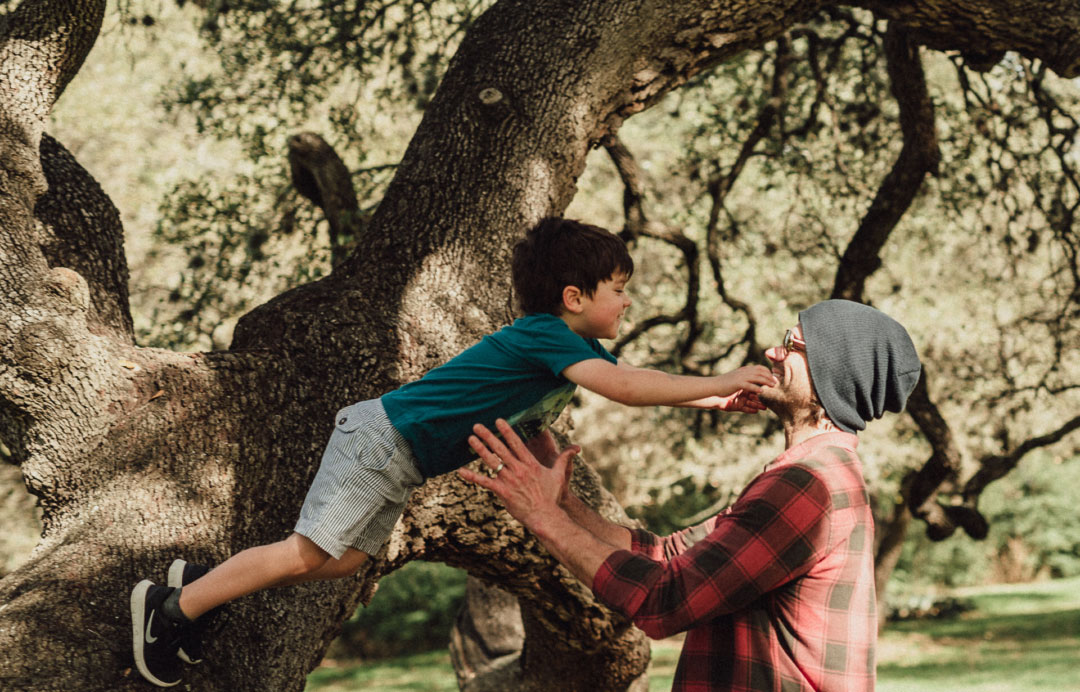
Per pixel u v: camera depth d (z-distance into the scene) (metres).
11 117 3.21
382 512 2.71
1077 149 8.38
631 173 7.07
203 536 3.05
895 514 15.55
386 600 17.70
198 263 7.29
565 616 4.47
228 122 7.62
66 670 2.60
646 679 5.21
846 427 2.52
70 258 3.42
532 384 2.71
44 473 3.04
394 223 4.04
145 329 7.22
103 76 9.12
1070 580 26.94
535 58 4.22
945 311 10.30
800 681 2.36
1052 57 4.64
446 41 7.16
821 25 8.03
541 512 2.48
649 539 2.92
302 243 7.31
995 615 20.62
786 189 9.20
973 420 10.66
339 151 7.74
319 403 3.52
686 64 4.42
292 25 7.05
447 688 13.78
